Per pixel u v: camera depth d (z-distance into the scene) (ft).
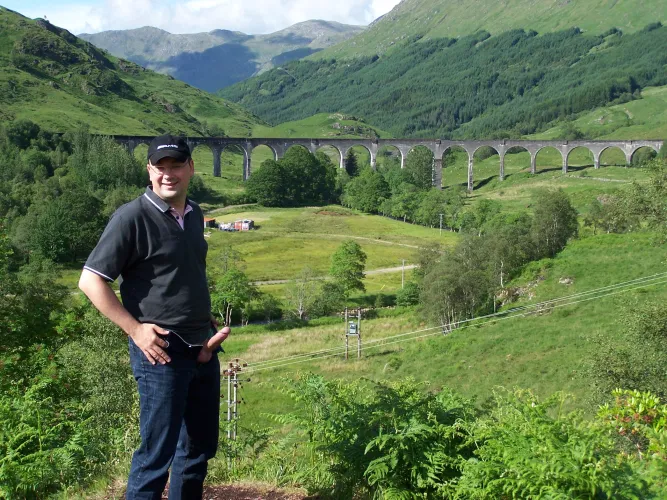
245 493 24.72
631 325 94.12
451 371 148.87
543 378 131.85
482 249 220.02
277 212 503.61
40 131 593.83
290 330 221.05
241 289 238.27
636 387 85.51
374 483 24.89
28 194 425.69
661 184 105.19
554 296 191.21
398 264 337.72
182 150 18.90
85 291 18.17
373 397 28.40
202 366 19.94
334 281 262.47
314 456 26.78
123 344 83.05
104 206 400.67
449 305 197.36
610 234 224.53
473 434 24.14
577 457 20.18
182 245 19.03
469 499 22.38
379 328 212.84
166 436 18.90
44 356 51.42
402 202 481.05
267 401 116.57
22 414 29.91
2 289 67.67
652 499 19.44
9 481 25.43
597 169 636.07
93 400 61.72
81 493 25.73
